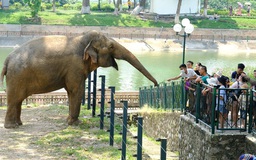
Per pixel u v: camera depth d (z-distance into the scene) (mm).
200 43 62906
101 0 101688
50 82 15656
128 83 36500
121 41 60656
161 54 55969
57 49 15633
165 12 70500
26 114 18359
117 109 23438
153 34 62688
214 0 100562
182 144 14211
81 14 68375
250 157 9688
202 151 12594
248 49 63344
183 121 14188
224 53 58938
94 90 17453
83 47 15875
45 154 13102
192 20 69562
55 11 72750
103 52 15961
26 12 67688
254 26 70062
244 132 12250
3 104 22297
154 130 18969
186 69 16109
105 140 14477
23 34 59875
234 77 15516
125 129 12242
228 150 12117
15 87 15617
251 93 12078
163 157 9492
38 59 15430
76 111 16250
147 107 20594
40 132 15422
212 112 12102
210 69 44125
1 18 63469
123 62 48906
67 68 15711
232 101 12391
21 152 13242
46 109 19297
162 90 18344
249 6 84188
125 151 12258
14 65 15539
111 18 66500
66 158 12797
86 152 13312
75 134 15125
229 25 68750
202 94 12953
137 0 93500
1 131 15461
